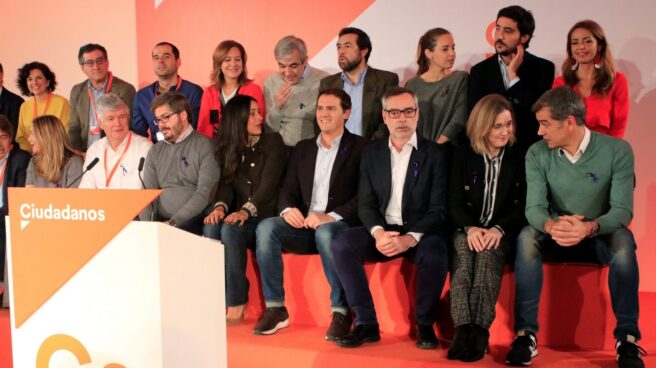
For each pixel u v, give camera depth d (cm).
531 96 342
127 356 163
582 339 279
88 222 162
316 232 303
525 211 280
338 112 320
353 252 286
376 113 367
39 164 364
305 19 421
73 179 363
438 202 298
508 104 291
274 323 302
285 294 321
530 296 265
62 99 457
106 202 160
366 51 369
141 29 456
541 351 273
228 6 437
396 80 369
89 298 164
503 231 279
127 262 160
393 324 302
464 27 388
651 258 362
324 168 327
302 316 320
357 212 311
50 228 165
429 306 278
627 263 251
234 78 389
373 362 262
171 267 163
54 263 166
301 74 381
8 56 489
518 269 268
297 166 334
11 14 484
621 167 270
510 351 255
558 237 260
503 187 291
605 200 277
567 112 268
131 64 462
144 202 158
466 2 386
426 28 396
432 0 393
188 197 344
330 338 286
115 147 358
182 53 450
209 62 445
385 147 308
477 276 269
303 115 379
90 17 467
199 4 443
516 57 344
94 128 422
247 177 339
